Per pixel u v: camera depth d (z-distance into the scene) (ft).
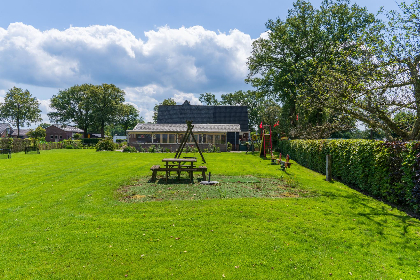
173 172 40.40
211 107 142.41
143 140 100.73
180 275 11.64
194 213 19.71
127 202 23.29
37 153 85.30
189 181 33.60
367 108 30.89
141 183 32.17
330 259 12.96
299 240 14.98
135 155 75.46
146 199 24.32
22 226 17.37
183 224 17.40
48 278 11.46
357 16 80.33
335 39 77.61
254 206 21.43
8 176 37.19
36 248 14.10
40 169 44.52
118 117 198.59
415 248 14.07
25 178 35.58
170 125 106.63
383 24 31.07
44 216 19.39
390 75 28.84
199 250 13.76
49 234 15.92
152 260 12.85
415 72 27.94
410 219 18.66
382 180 24.30
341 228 16.76
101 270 12.03
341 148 34.24
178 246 14.23
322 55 81.46
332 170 37.06
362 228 16.83
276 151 93.30
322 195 25.70
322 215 19.25
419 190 19.49
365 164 27.48
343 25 81.61
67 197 25.02
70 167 47.21
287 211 20.12
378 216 19.22
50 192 27.14
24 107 191.31
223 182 33.14
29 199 24.39
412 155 20.49
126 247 14.14
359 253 13.56
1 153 78.79
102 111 185.68
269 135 69.36
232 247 14.08
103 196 25.39
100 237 15.38
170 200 23.81
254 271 11.91
